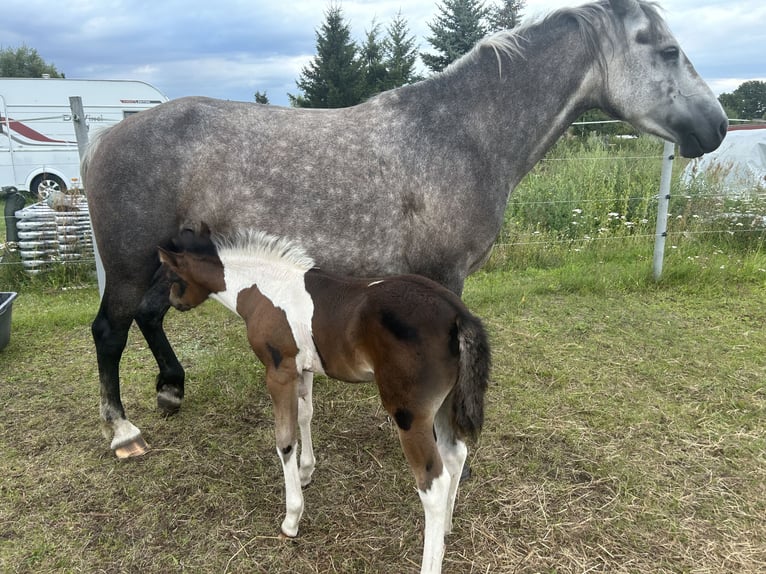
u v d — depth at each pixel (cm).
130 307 292
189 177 265
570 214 712
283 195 262
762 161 819
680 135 294
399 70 2389
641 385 375
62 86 1298
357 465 296
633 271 586
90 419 341
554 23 285
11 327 479
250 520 255
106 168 270
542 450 303
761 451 299
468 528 246
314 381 393
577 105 296
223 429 331
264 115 274
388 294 209
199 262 253
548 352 429
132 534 246
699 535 239
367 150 265
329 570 226
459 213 271
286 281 235
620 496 265
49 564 229
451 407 214
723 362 406
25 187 1300
